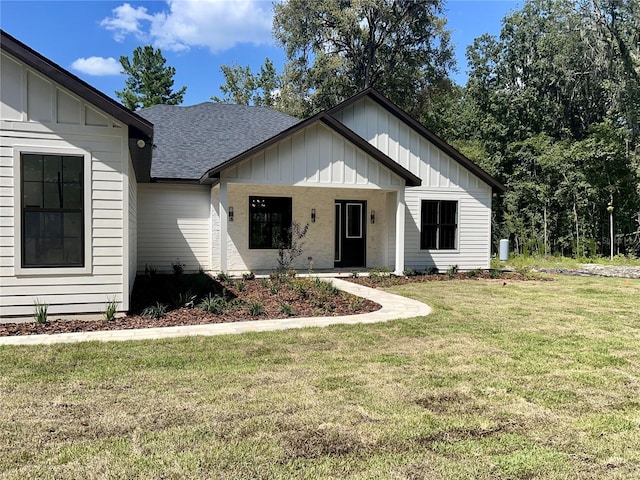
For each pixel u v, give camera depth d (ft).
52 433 10.66
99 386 13.70
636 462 9.82
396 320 23.68
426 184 47.60
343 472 9.22
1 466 9.22
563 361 16.96
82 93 21.45
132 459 9.53
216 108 57.98
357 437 10.71
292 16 92.07
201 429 10.95
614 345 19.29
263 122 55.98
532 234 76.28
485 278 44.55
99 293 22.79
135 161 29.63
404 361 16.65
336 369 15.62
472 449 10.27
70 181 22.12
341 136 39.01
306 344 18.86
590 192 71.92
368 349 18.26
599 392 13.87
